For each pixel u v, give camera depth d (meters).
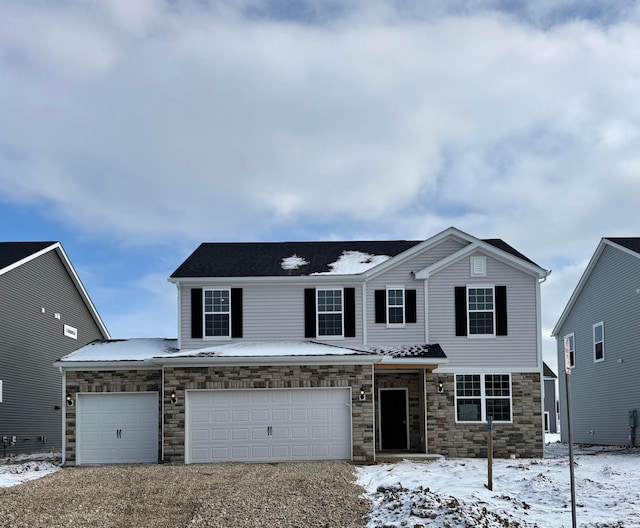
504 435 24.38
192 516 13.47
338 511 13.87
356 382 22.78
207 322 25.03
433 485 16.30
